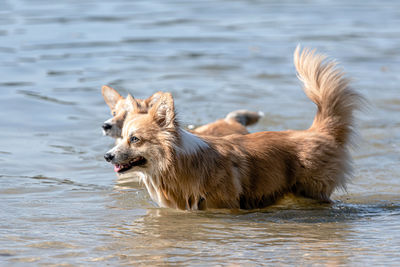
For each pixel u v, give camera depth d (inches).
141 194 353.7
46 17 943.7
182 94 589.9
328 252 254.5
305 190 342.0
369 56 746.8
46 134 468.4
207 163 318.7
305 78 352.2
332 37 852.6
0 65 670.5
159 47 783.1
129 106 426.3
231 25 929.5
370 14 1042.1
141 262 242.2
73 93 582.6
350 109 346.9
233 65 706.8
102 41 800.9
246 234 281.9
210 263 241.1
